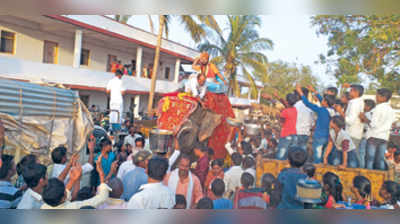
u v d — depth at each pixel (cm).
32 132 212
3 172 179
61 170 192
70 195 180
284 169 190
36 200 162
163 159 177
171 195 171
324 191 186
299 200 183
